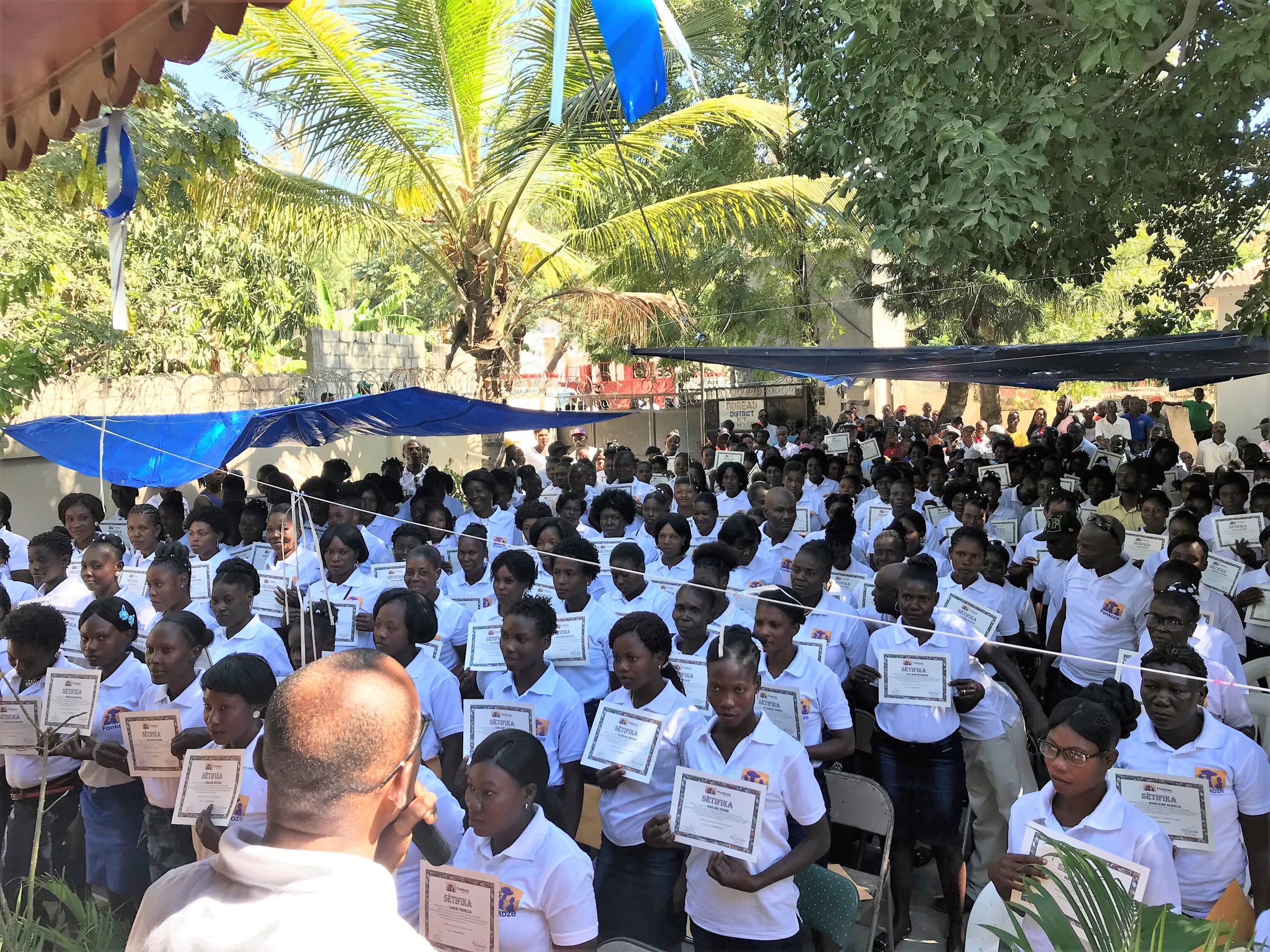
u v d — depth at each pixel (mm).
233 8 1889
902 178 6320
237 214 12766
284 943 1521
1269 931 3055
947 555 8484
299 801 1715
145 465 7855
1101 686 3906
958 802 4820
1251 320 7031
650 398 22172
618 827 4223
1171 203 8617
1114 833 3191
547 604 4582
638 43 3564
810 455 12469
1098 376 14508
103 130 2779
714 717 3941
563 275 17375
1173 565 5445
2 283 8586
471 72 12078
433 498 8938
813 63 6941
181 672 4480
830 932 3982
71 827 4891
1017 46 6180
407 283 25500
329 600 6020
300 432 10258
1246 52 5539
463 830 3506
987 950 3299
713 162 16953
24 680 4734
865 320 26984
